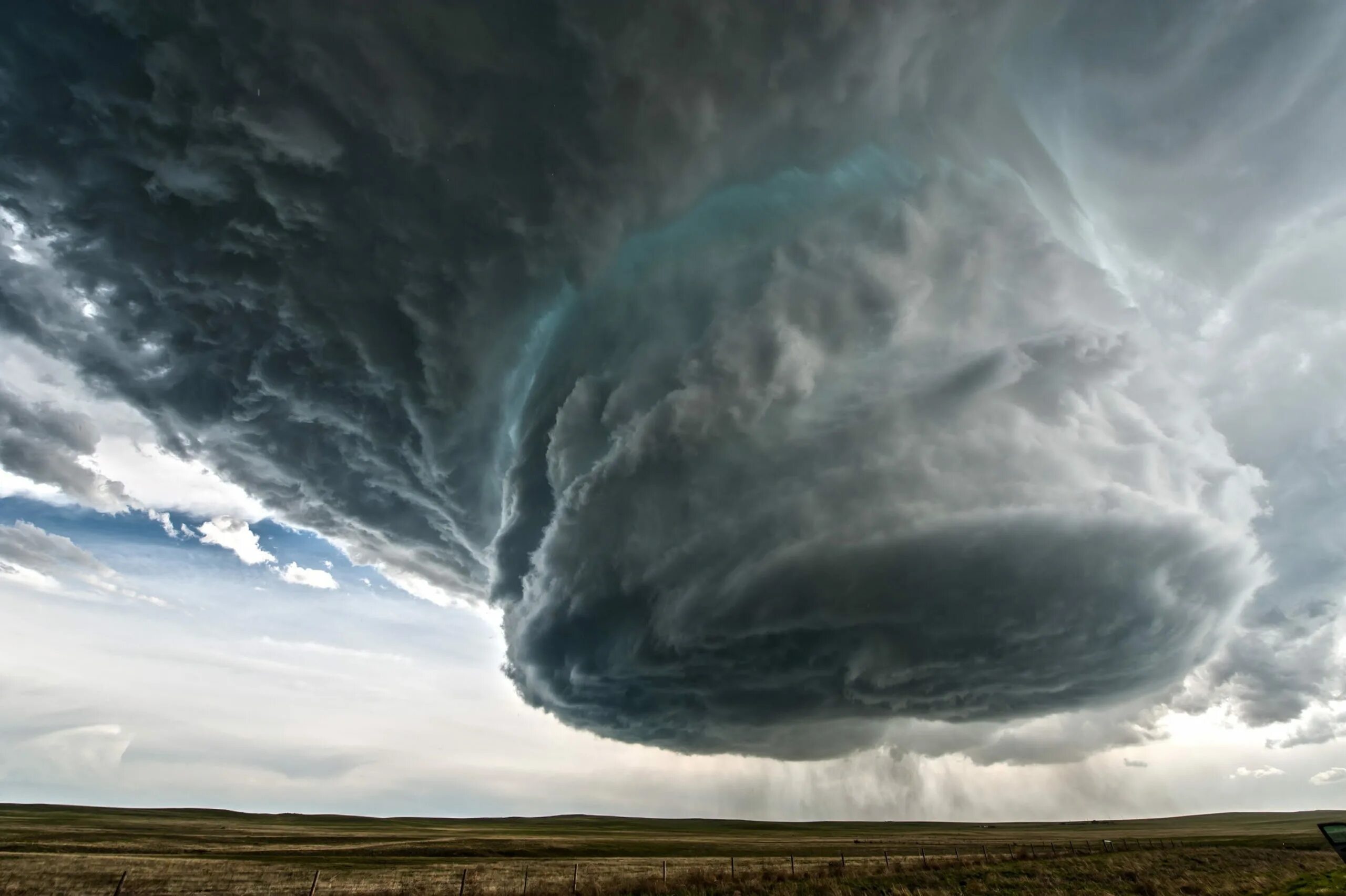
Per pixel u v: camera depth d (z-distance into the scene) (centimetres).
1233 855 4716
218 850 5306
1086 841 7250
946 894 3297
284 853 5225
